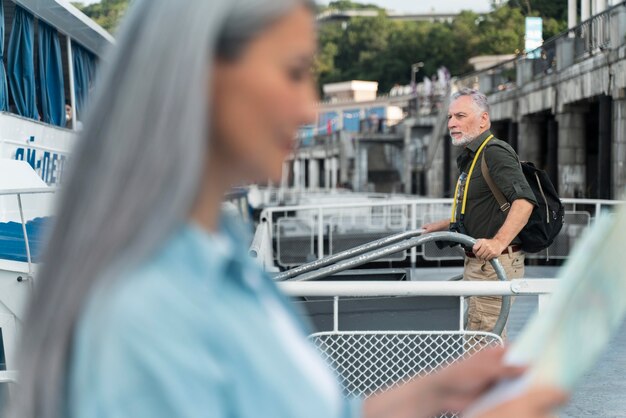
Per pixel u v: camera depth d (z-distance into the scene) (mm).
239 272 954
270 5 945
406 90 104562
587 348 900
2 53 10195
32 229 7617
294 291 3990
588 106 27844
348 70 145375
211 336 894
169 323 877
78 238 909
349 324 4395
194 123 917
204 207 973
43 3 10781
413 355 4223
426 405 1205
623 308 908
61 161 12031
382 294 4008
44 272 928
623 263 906
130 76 924
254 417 908
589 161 33438
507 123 39344
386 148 79625
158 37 923
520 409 904
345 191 64562
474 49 125438
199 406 869
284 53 962
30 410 927
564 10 78375
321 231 13555
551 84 28734
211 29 923
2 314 7105
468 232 5309
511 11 105750
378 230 17422
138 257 894
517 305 10180
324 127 102562
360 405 1225
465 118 5246
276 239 15258
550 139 31938
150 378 860
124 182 910
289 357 953
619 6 22234
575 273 909
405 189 63656
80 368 882
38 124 10945
